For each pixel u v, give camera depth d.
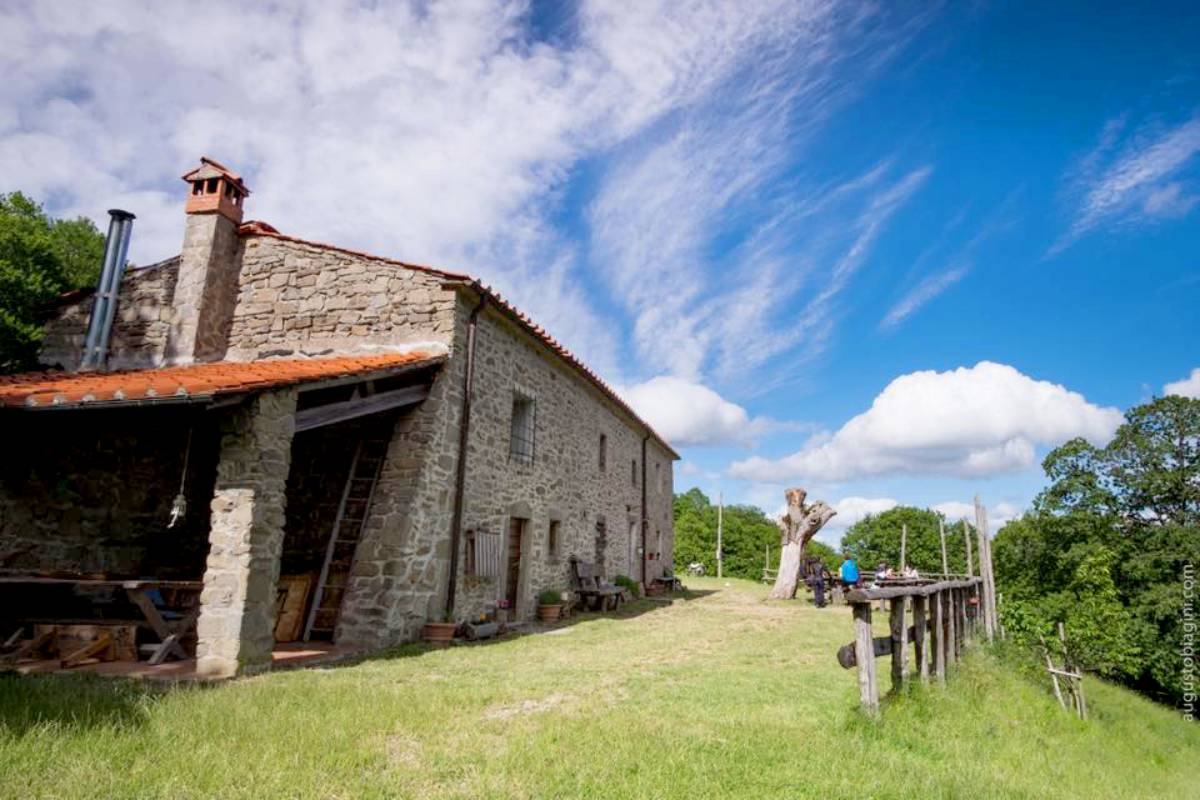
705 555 45.62
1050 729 6.46
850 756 4.11
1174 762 8.14
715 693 5.75
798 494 19.64
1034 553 22.59
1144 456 22.42
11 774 3.06
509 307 10.14
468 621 9.02
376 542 8.18
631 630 10.39
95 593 8.02
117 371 9.23
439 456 8.74
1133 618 19.36
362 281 9.50
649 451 20.77
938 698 5.93
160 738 3.72
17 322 12.36
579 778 3.38
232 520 5.99
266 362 8.56
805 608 15.62
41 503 8.09
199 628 5.82
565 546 13.29
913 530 44.97
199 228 9.72
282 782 3.18
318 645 7.70
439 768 3.52
